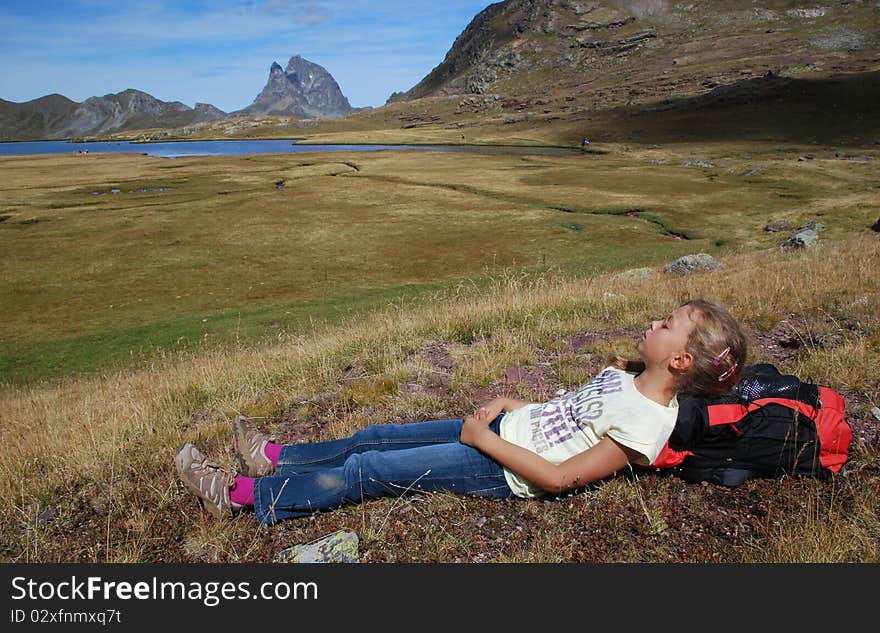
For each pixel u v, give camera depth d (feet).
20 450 19.21
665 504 11.06
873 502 10.48
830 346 17.83
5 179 255.29
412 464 11.26
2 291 91.04
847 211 121.90
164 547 11.20
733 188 180.96
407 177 228.84
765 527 10.21
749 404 11.30
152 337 66.95
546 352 20.77
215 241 124.36
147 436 17.30
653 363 10.68
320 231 132.98
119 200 185.47
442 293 78.13
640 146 367.66
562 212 150.71
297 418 16.94
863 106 399.44
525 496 11.13
